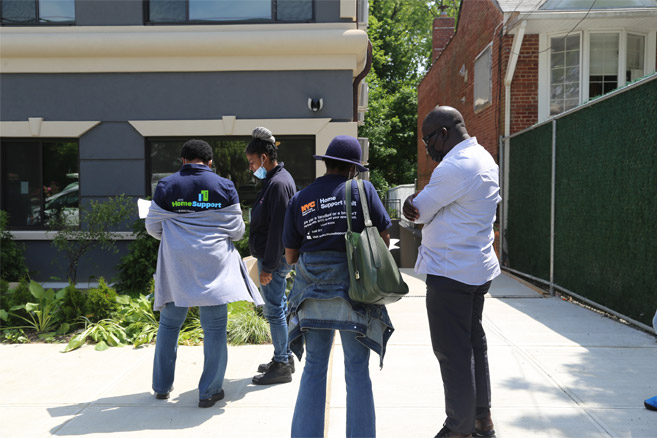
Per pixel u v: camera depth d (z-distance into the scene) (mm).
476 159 2895
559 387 3994
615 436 3219
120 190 8070
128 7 7922
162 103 8016
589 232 6688
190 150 3812
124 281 7324
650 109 5316
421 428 3348
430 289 2939
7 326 5605
